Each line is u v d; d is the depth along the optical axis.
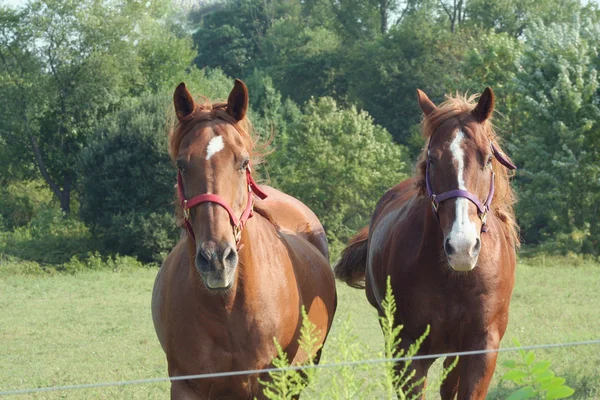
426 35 46.03
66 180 33.28
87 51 32.56
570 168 21.52
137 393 6.67
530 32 24.83
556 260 18.95
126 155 25.05
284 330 4.05
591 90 21.81
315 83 52.19
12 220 33.75
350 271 6.44
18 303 14.08
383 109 45.88
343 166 26.19
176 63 38.25
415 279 4.55
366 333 9.30
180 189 3.72
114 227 24.89
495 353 4.43
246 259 3.75
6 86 31.78
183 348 3.86
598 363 6.96
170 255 4.54
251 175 4.04
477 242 4.03
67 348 9.40
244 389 3.89
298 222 5.75
